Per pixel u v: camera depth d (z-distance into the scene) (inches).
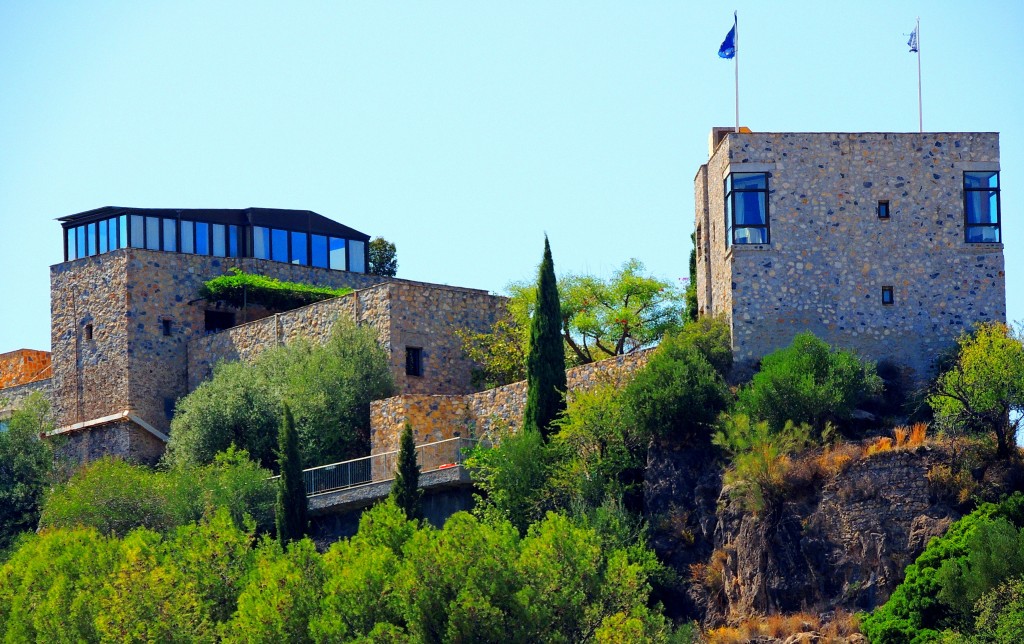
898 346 4001.0
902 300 4020.7
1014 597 3093.0
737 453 3725.4
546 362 4188.0
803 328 4010.8
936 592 3255.4
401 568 3316.9
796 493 3597.4
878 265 4033.0
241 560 3708.2
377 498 4178.2
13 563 4003.4
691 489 3784.5
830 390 3769.7
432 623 3193.9
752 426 3732.8
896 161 4077.3
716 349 4005.9
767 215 4052.7
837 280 4028.1
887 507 3494.1
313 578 3444.9
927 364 3988.7
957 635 3110.2
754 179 4067.4
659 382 3885.3
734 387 3954.2
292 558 3501.5
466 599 3147.1
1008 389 3538.4
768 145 4079.7
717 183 4188.0
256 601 3385.8
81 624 3567.9
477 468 4020.7
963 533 3356.3
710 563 3678.6
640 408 3875.5
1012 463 3474.4
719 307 4153.5
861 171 4069.9
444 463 4146.2
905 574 3410.4
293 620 3348.9
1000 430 3516.2
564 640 3186.5
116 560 3809.1
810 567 3521.2
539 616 3186.5
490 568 3230.8
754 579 3577.8
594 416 3949.3
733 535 3651.6
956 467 3484.3
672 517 3772.1
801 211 4055.1
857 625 3390.7
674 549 3735.2
